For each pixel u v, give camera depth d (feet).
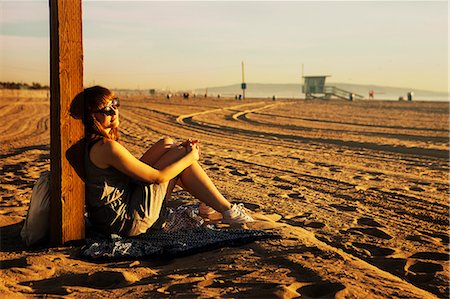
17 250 13.56
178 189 22.15
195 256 12.89
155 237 13.91
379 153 40.91
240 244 13.53
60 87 13.07
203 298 9.80
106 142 13.26
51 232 13.75
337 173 29.19
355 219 17.56
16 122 73.92
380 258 13.05
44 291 10.55
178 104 145.79
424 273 11.96
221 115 101.55
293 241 13.67
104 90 13.52
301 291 10.36
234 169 30.30
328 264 11.84
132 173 13.35
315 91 264.72
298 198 21.53
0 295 10.16
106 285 11.17
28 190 22.25
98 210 13.62
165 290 10.36
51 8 12.99
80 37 13.24
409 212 18.92
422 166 32.99
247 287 10.44
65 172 13.43
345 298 9.87
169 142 14.51
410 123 79.15
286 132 63.82
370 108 129.49
